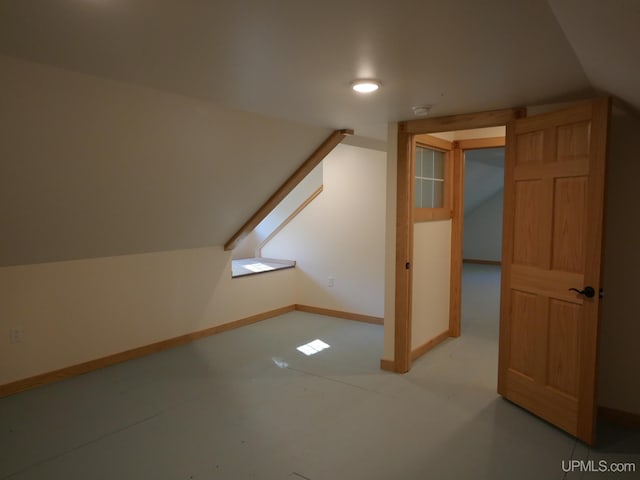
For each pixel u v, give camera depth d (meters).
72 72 2.26
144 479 2.23
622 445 2.54
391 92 2.61
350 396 3.19
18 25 1.66
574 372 2.59
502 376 3.13
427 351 4.15
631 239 2.74
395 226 3.58
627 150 2.73
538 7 1.42
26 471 2.30
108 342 3.85
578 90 2.54
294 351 4.17
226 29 1.68
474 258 10.09
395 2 1.41
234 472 2.29
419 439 2.60
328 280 5.46
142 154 3.01
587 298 2.47
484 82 2.38
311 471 2.29
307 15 1.53
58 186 2.86
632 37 1.29
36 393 3.26
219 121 3.15
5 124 2.30
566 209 2.60
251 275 5.14
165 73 2.26
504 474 2.26
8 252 3.16
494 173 8.19
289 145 3.83
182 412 2.95
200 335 4.59
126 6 1.48
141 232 3.81
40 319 3.42
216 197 3.96
